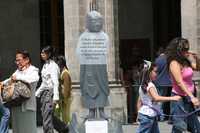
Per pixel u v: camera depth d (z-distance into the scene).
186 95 11.77
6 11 25.45
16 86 12.95
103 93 13.79
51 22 25.64
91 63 13.70
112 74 20.30
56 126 15.80
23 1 25.53
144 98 12.53
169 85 18.17
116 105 20.05
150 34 26.33
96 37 13.69
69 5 20.22
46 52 15.42
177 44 11.89
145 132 12.55
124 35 26.22
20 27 25.52
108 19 20.36
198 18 20.38
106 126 13.60
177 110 11.80
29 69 13.16
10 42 25.42
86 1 20.19
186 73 11.91
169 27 26.41
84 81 13.76
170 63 11.86
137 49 26.19
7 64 25.39
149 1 26.44
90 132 13.59
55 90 15.27
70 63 20.16
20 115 13.17
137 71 22.06
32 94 13.21
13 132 13.34
